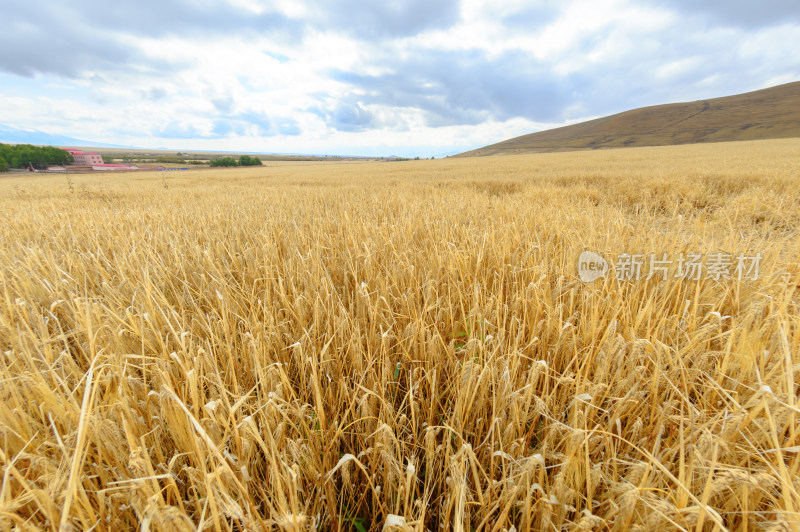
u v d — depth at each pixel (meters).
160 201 7.97
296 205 5.95
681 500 0.77
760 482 0.73
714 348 1.46
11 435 0.91
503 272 2.07
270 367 1.19
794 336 1.23
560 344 1.38
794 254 2.22
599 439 1.00
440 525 0.89
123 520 0.89
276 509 0.95
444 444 1.05
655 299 1.76
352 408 1.14
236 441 0.90
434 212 4.32
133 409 1.08
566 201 6.04
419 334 1.45
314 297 1.86
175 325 1.62
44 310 1.73
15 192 13.19
